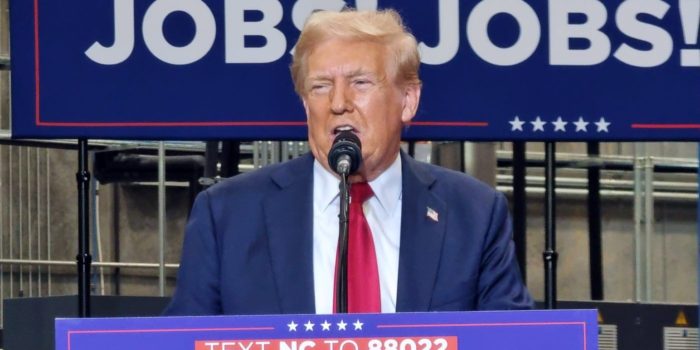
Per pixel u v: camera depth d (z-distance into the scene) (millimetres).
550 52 19844
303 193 11805
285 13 19797
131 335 9094
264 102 19828
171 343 9117
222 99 19812
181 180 33844
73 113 19828
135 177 33906
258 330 9133
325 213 11672
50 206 40125
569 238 46344
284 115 19797
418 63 11750
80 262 20453
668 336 23641
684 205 46438
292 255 11531
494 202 11969
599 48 19891
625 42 19922
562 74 19844
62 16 19859
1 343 34156
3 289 38969
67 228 40438
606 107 19859
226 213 11852
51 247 40125
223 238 11742
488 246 11742
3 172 39281
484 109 19797
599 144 43719
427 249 11570
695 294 46438
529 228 46031
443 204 11852
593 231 35062
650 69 19922
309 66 11422
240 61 19828
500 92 19812
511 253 11906
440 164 29438
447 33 19812
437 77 19797
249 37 19844
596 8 19906
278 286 11438
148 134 19812
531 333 9219
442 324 9156
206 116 19828
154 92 19859
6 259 38844
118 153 34000
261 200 11859
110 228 40844
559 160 39000
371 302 11234
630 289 46156
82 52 19859
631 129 19875
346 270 10273
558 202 46156
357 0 19828
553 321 9234
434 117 19734
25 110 19797
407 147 29344
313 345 9125
